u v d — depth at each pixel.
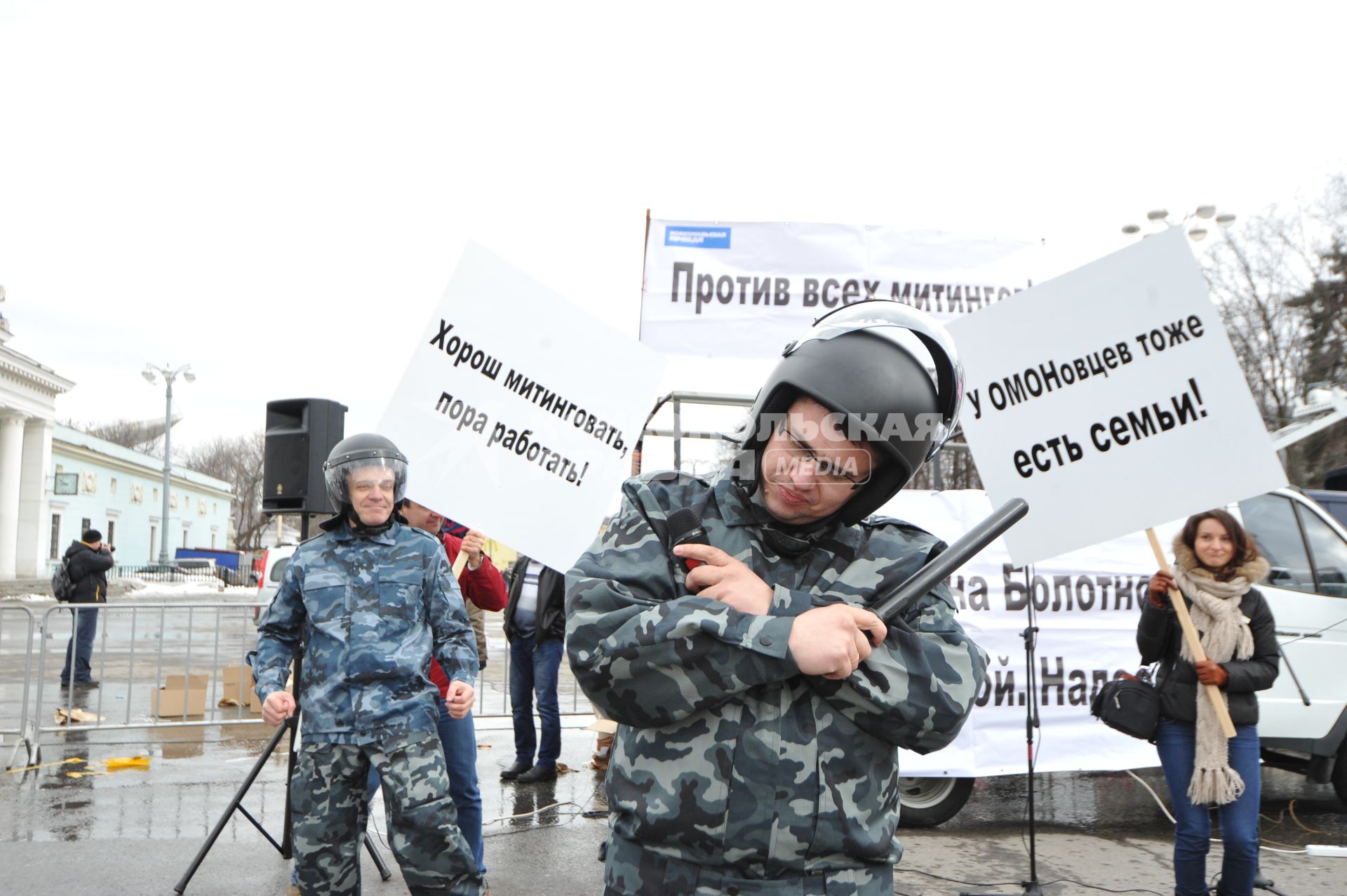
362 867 4.57
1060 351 2.88
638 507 1.41
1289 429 10.76
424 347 2.69
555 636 6.26
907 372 1.27
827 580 1.36
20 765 6.41
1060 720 5.44
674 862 1.30
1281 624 5.63
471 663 3.31
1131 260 2.79
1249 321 23.00
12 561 43.56
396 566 3.32
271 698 3.18
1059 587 5.54
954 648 1.37
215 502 72.00
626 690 1.27
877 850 1.31
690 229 6.32
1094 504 2.82
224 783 6.06
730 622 1.22
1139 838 5.25
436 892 3.16
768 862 1.26
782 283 6.31
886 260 6.34
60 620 9.41
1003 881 4.41
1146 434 2.77
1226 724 3.42
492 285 2.72
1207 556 3.66
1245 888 3.48
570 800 5.81
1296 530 5.83
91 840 4.82
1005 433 2.95
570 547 2.69
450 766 3.80
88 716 8.19
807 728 1.29
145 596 33.19
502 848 4.85
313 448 4.95
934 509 5.36
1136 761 5.50
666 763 1.30
